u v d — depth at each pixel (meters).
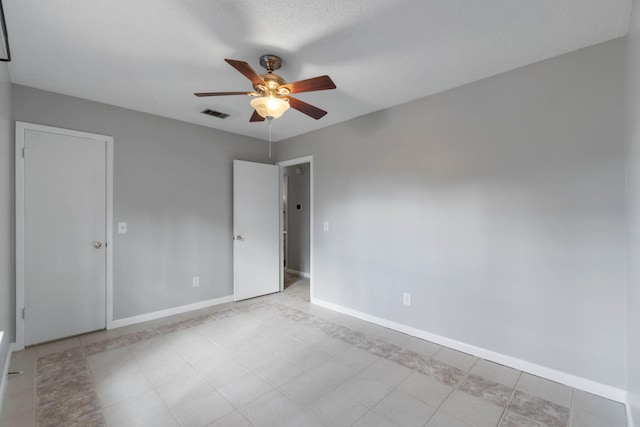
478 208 2.61
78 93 2.89
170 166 3.61
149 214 3.45
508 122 2.44
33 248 2.75
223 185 4.12
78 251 3.00
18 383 2.19
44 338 2.81
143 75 2.53
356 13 1.76
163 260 3.56
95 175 3.09
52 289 2.85
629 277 1.86
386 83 2.68
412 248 3.05
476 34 1.97
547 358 2.27
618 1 1.66
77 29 1.91
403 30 1.92
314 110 2.34
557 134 2.22
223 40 2.04
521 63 2.33
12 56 2.22
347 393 2.10
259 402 2.00
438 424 1.80
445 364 2.49
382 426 1.79
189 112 3.41
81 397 2.03
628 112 1.86
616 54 2.00
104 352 2.67
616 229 2.00
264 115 2.17
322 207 3.98
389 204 3.24
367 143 3.45
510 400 2.02
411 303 3.07
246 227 4.27
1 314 2.18
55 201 2.87
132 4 1.69
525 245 2.36
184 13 1.77
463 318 2.70
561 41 2.04
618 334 2.00
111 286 3.19
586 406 1.95
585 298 2.12
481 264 2.59
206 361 2.53
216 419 1.84
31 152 2.74
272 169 4.57
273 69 2.29
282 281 4.77
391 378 2.29
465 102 2.68
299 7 1.71
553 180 2.24
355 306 3.59
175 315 3.62
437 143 2.86
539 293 2.30
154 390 2.12
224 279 4.13
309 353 2.68
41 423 1.79
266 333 3.10
